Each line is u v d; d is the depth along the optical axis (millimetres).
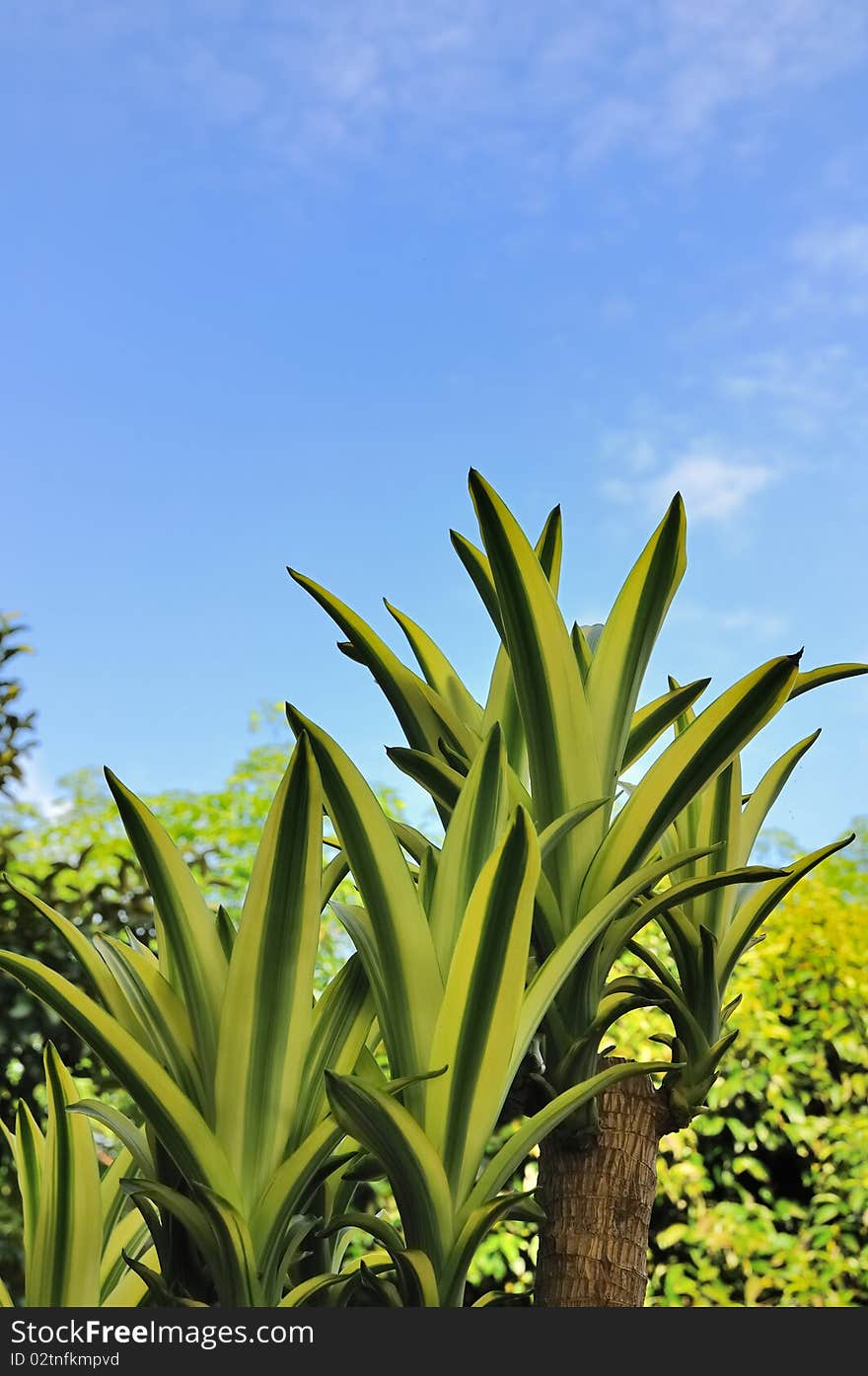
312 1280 570
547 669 640
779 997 2553
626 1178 646
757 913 743
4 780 2031
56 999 540
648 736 733
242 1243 528
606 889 641
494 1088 533
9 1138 760
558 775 648
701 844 773
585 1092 564
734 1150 2488
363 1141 527
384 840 566
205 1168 541
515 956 522
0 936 1888
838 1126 2398
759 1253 2359
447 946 578
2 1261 1974
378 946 561
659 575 663
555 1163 656
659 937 2273
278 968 549
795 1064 2500
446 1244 537
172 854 597
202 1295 588
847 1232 2385
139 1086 539
